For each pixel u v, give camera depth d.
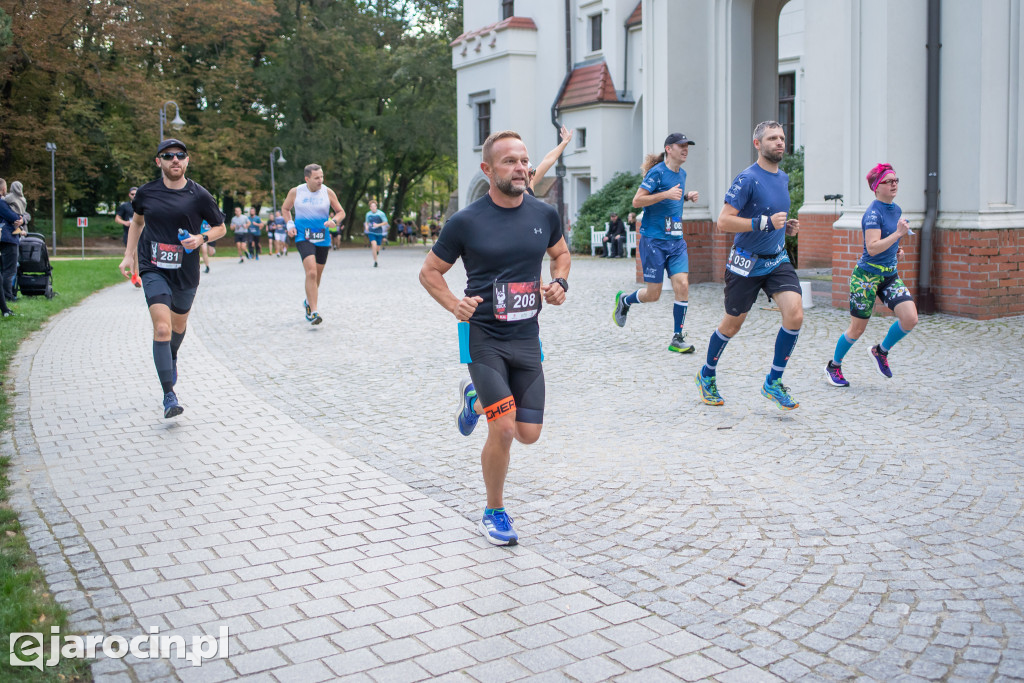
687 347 9.09
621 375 8.13
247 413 6.95
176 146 6.36
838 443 5.81
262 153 46.56
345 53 45.50
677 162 9.09
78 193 41.44
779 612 3.48
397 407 7.12
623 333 10.51
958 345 9.05
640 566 3.94
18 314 12.23
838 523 4.41
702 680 2.99
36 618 3.42
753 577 3.80
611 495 4.88
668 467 5.37
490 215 4.11
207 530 4.43
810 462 5.41
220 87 44.00
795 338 6.45
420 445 5.99
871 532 4.28
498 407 4.07
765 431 6.15
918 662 3.08
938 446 5.68
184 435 6.29
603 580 3.80
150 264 6.49
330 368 8.82
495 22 33.84
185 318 6.82
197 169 42.72
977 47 10.70
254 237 32.31
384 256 33.44
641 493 4.91
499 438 4.08
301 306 14.28
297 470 5.44
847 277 11.77
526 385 4.25
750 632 3.32
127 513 4.68
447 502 4.83
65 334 11.02
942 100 11.07
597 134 29.17
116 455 5.78
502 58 32.16
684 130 15.65
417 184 58.28
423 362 9.07
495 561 4.02
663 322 11.27
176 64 42.72
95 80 37.00
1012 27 10.73
